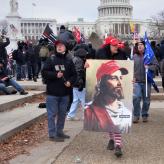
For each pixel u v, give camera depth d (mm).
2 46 17609
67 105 10555
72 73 10422
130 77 9133
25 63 23906
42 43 20609
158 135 10930
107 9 134250
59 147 9703
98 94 9156
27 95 16297
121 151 8891
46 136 10883
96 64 9203
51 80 10320
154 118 13672
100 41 17406
